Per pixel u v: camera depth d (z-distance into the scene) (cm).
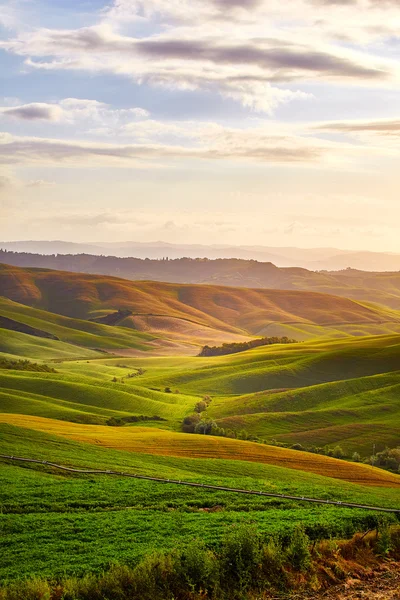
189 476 5044
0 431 6209
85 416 11912
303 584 2372
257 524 3055
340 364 18788
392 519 3303
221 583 2277
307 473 6047
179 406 14538
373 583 2427
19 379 14762
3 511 3600
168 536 2986
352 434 11912
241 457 6994
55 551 2766
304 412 13538
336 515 3369
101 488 4244
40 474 4716
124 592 2164
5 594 2123
